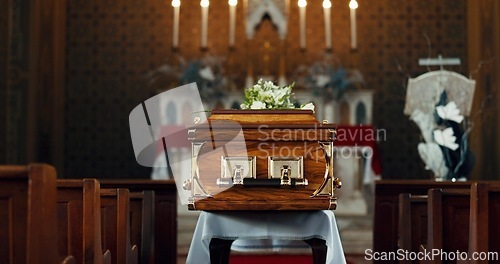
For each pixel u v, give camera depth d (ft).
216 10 43.34
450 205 15.46
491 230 13.55
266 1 42.88
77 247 14.70
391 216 23.15
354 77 42.73
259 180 15.44
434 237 15.31
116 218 16.87
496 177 39.52
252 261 29.91
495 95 39.93
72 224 14.69
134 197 19.49
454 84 37.47
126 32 43.09
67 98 42.73
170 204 22.39
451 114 30.32
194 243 16.88
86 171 42.55
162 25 43.11
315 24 42.98
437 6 42.98
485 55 40.47
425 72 42.75
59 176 41.09
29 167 10.81
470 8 41.98
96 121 42.73
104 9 43.16
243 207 15.49
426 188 23.03
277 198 15.55
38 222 10.76
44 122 39.32
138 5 43.19
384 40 42.98
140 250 19.33
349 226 36.81
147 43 43.06
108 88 42.83
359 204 37.40
